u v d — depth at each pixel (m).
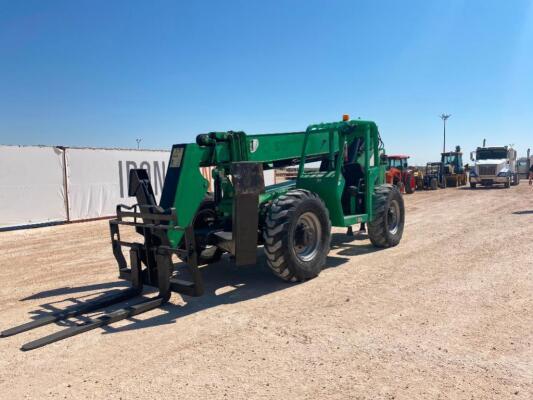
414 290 5.38
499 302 4.83
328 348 3.82
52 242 10.30
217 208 6.28
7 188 12.24
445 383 3.17
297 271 5.73
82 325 4.47
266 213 6.10
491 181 26.44
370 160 8.09
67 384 3.39
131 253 5.50
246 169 5.36
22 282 6.65
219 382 3.31
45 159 13.07
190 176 5.49
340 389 3.14
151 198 5.39
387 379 3.25
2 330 4.62
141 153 15.70
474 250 7.52
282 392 3.13
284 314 4.71
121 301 5.38
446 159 31.69
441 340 3.89
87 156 14.16
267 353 3.77
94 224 13.49
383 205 7.70
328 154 7.74
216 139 5.84
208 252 6.42
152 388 3.27
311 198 5.92
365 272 6.31
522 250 7.34
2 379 3.53
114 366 3.66
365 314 4.61
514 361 3.47
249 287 5.82
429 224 10.91
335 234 9.69
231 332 4.27
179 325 4.53
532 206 14.46
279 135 6.80
